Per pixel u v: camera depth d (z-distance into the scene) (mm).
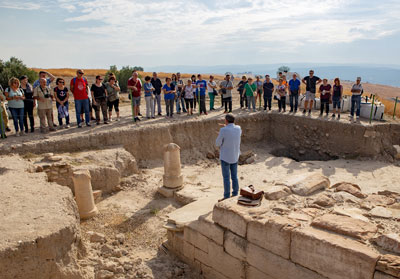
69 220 5254
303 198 5605
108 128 12836
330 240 4039
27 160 9602
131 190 10000
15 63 26844
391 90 51125
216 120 15195
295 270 4402
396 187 9969
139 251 6750
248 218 4957
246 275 5105
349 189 5848
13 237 4602
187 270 6102
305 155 15289
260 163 13336
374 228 4320
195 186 10023
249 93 17000
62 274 4852
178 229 6418
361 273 3725
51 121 12391
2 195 6328
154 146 13195
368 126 13047
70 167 9180
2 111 12195
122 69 32406
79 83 12656
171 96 15156
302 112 16453
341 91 14398
